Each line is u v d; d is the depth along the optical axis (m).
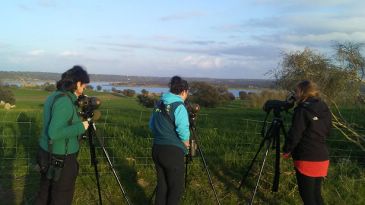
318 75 7.16
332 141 9.00
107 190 6.32
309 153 5.05
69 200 4.72
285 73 7.34
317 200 5.21
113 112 16.05
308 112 4.98
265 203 6.14
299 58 7.20
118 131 9.46
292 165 6.98
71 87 4.60
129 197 6.16
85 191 6.27
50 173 4.48
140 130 9.69
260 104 23.22
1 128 10.21
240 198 6.25
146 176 6.82
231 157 7.55
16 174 6.83
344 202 6.15
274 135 5.71
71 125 4.51
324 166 5.09
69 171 4.61
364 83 7.25
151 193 6.31
